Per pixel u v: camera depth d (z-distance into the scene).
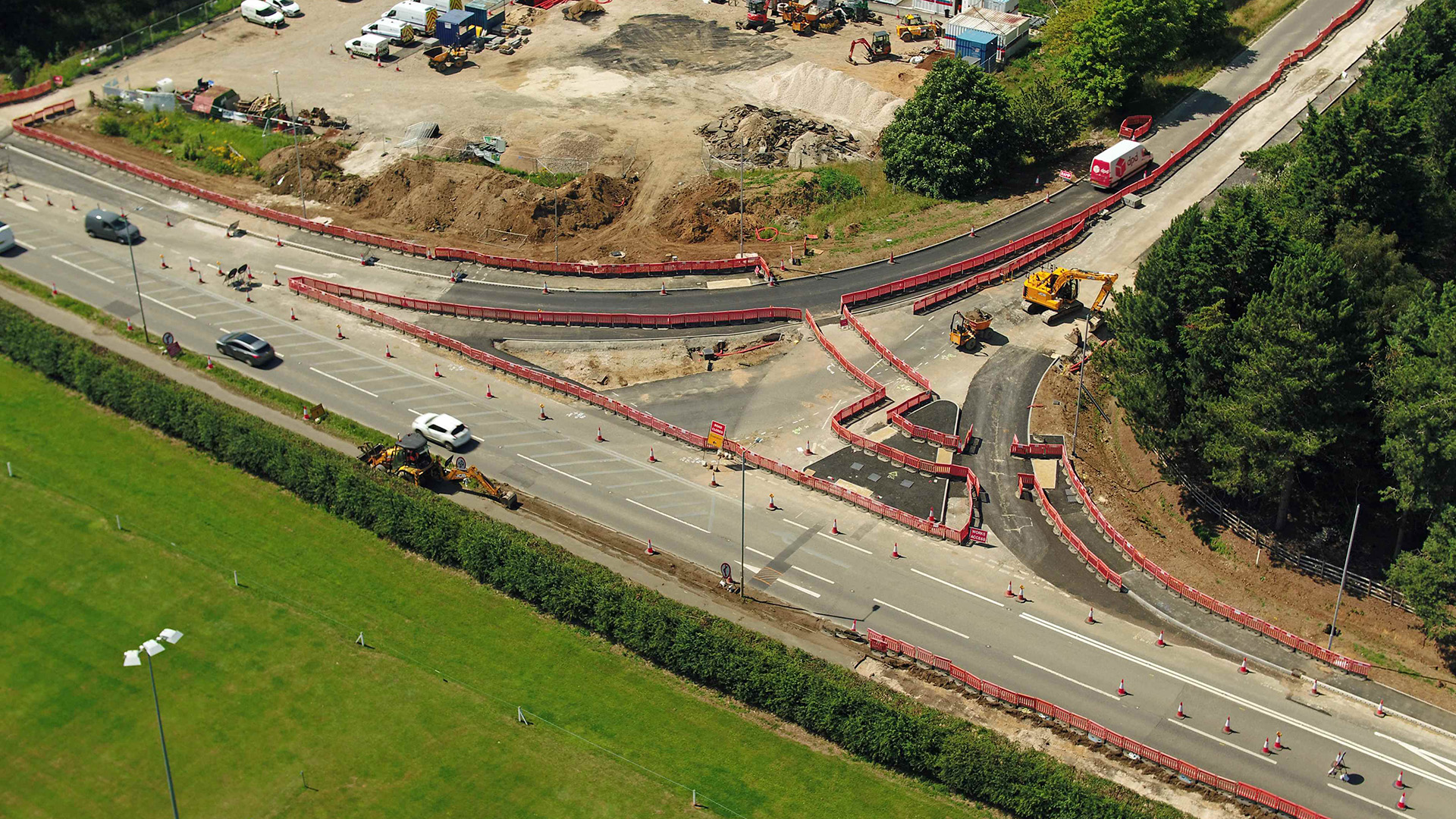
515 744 92.19
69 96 183.25
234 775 89.69
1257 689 96.31
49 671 97.94
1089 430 123.19
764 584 105.88
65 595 104.69
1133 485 116.75
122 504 114.38
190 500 115.00
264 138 171.62
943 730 88.06
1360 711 94.25
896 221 156.50
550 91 184.38
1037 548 109.50
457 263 149.25
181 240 152.62
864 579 106.44
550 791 88.56
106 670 97.94
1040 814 85.00
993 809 87.12
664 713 94.88
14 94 181.88
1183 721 93.69
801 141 167.12
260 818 86.62
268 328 137.50
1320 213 130.62
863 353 133.75
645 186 161.12
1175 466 115.31
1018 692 95.50
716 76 189.12
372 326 138.62
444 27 196.00
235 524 112.31
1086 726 92.25
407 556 109.25
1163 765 89.69
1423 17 157.75
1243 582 105.44
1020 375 129.75
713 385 129.88
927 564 107.94
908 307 140.75
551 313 138.38
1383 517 108.75
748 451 119.88
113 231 150.62
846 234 153.88
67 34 196.75
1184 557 108.25
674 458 120.12
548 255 150.00
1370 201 129.75
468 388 129.12
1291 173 136.38
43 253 149.00
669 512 113.62
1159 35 168.88
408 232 155.12
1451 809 86.88
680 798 88.06
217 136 172.75
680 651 96.62
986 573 107.00
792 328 138.12
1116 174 158.50
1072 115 165.62
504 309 139.38
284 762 90.75
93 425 123.94
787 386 129.50
